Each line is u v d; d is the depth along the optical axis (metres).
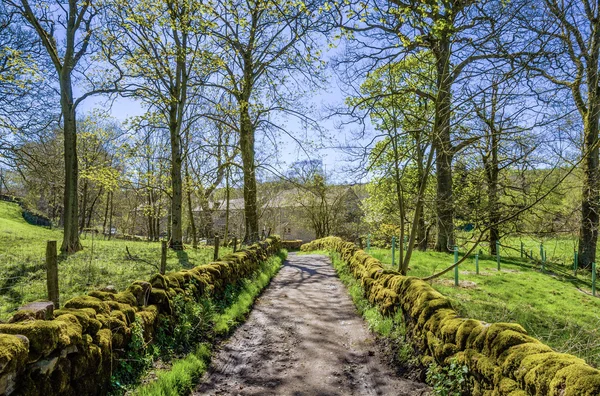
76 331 3.36
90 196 42.38
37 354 2.81
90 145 29.55
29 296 7.04
